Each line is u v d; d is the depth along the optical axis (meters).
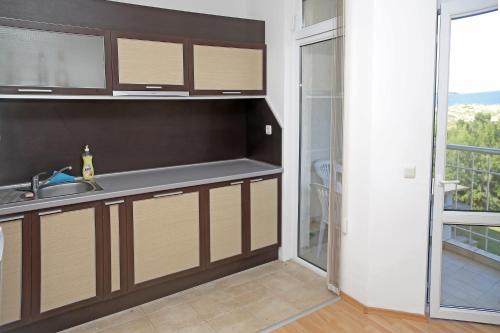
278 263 3.51
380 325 2.54
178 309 2.76
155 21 2.82
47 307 2.37
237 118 3.80
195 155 3.58
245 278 3.22
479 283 2.65
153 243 2.76
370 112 2.51
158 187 2.73
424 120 2.41
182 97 2.97
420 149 2.44
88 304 2.53
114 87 2.66
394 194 2.52
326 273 3.19
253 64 3.35
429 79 2.37
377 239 2.59
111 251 2.58
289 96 3.31
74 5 2.49
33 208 2.25
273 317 2.65
